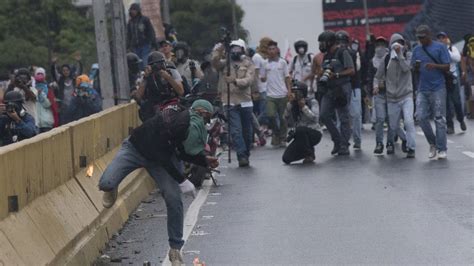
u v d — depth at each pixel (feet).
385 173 117.08
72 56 259.80
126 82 125.80
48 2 256.73
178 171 69.31
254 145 167.02
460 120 173.68
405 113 133.28
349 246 75.31
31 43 251.80
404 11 345.72
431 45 128.36
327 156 140.77
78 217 74.33
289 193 104.27
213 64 134.00
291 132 134.10
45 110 137.69
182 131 68.74
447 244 74.43
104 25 121.80
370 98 188.03
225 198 102.83
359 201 96.32
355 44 177.47
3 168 59.82
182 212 70.33
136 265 72.43
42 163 69.46
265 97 177.37
